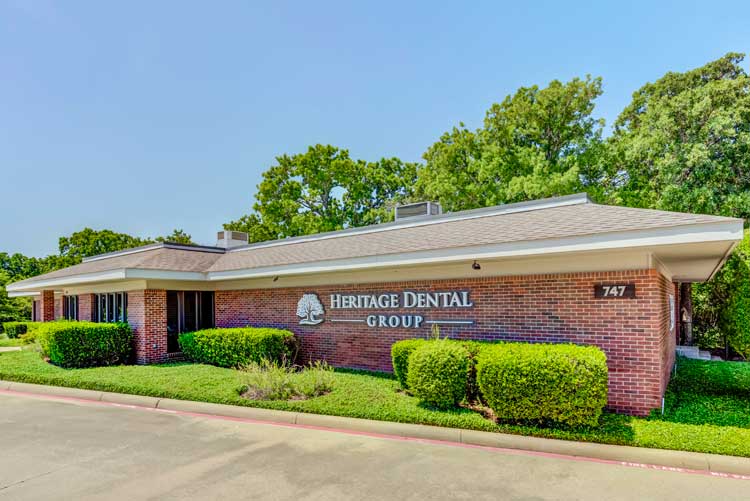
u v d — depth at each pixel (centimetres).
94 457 676
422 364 855
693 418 790
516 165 2684
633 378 849
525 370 740
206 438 768
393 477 590
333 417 847
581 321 915
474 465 634
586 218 931
